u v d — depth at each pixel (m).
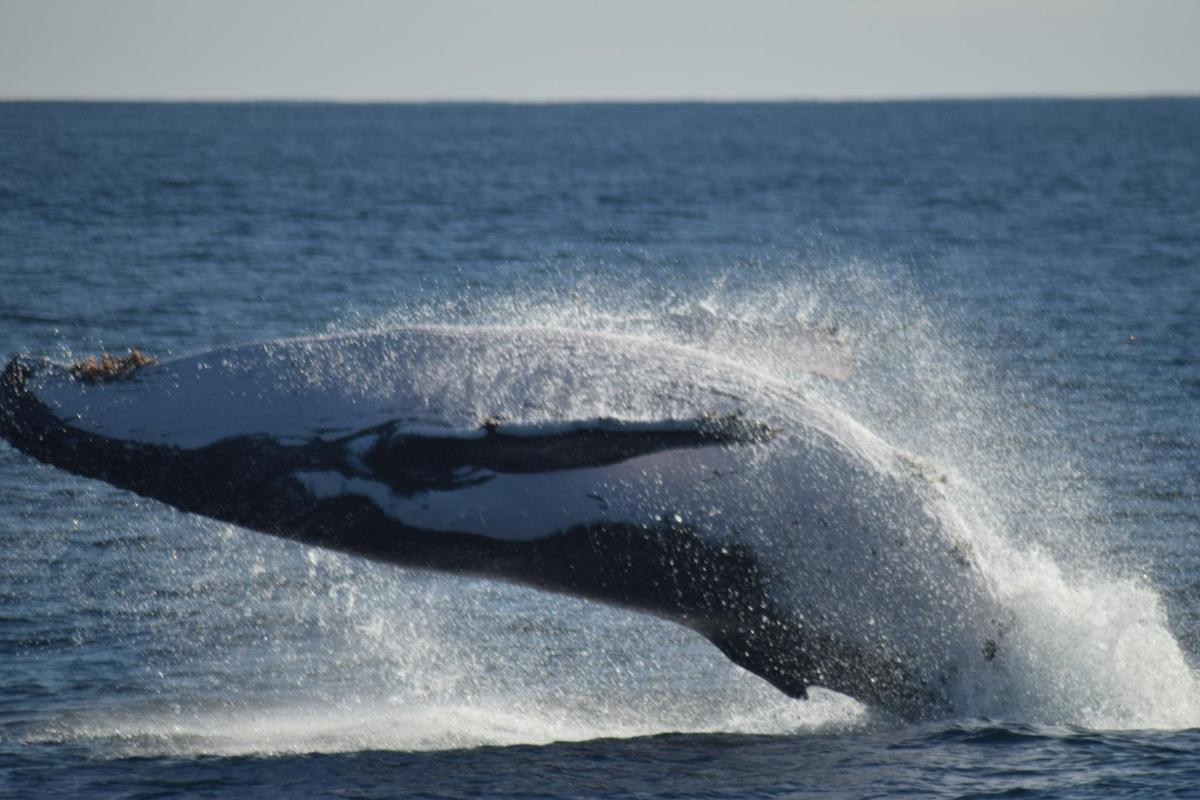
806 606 56.88
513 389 52.31
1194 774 51.38
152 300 166.50
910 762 53.69
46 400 51.81
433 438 49.97
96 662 67.62
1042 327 154.12
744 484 55.28
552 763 54.97
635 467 54.44
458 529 53.09
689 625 58.56
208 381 52.19
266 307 163.25
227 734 58.78
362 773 53.88
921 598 57.66
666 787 51.91
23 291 171.12
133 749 56.62
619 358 54.16
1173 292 182.12
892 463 57.84
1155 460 100.12
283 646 70.81
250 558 82.94
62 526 86.50
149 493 52.34
